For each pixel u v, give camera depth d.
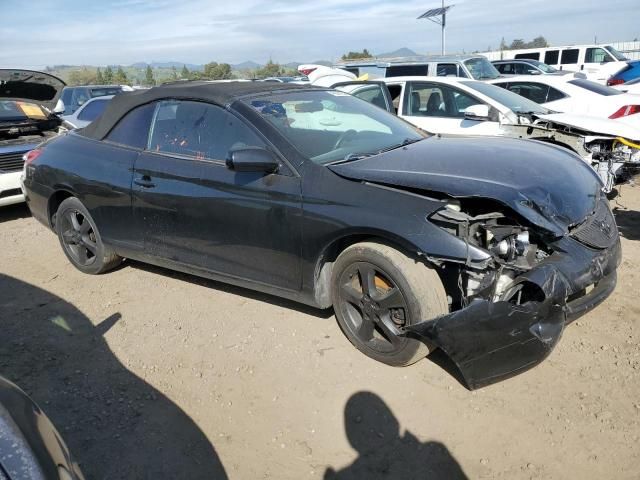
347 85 7.81
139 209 4.19
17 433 1.65
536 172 3.19
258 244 3.57
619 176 6.25
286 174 3.40
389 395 3.04
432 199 2.93
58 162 4.78
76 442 2.81
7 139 7.35
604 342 3.41
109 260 4.76
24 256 5.62
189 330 3.85
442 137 4.28
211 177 3.71
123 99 4.56
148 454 2.72
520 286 2.77
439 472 2.52
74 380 3.35
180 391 3.20
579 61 21.00
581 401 2.91
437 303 2.99
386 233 2.97
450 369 3.25
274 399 3.08
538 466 2.52
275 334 3.72
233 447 2.74
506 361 2.76
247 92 3.96
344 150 3.64
